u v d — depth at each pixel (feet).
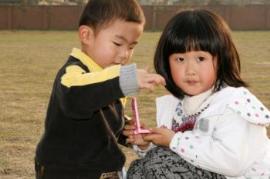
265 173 7.86
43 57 55.72
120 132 8.59
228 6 128.77
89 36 8.09
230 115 7.71
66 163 8.00
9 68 43.37
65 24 131.64
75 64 7.75
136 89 6.93
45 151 8.06
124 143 8.97
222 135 7.63
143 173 8.21
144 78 6.91
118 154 8.29
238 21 129.08
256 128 7.75
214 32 7.80
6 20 131.13
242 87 8.00
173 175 7.82
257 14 128.67
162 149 8.18
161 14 128.16
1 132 18.63
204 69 7.84
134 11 8.07
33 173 14.15
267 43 77.87
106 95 6.95
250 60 50.57
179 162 7.88
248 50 63.98
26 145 16.89
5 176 13.88
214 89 8.13
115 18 7.93
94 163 8.02
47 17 131.44
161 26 128.67
